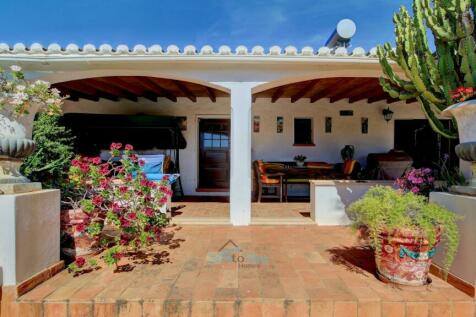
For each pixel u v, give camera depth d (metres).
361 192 4.79
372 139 8.16
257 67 4.59
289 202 7.03
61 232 3.21
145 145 7.69
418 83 3.12
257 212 5.76
